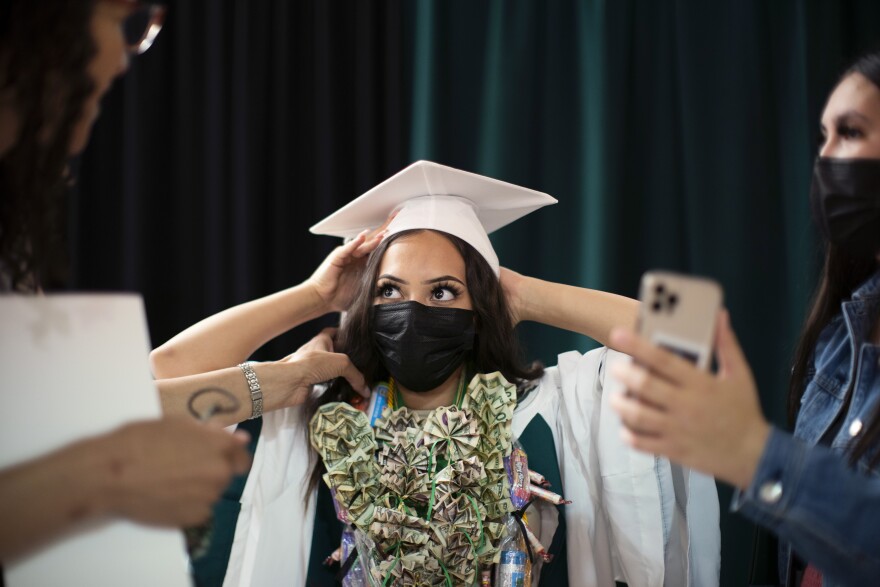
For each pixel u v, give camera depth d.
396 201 1.44
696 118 2.21
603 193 2.20
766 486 0.71
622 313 1.45
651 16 2.29
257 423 1.43
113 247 2.22
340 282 1.56
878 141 0.96
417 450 1.29
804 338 1.15
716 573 1.40
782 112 2.24
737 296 2.17
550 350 2.26
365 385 1.42
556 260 2.25
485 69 2.27
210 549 1.33
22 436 0.70
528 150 2.27
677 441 0.70
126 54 0.85
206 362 1.41
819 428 1.02
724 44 2.22
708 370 0.70
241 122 2.19
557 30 2.27
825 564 0.72
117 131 2.23
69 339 0.74
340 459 1.29
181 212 2.21
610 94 2.22
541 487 1.34
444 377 1.35
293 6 2.28
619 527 1.37
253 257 2.20
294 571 1.34
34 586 0.67
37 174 0.78
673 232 2.26
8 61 0.74
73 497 0.67
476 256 1.38
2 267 0.81
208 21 2.21
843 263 1.10
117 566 0.69
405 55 2.30
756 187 2.20
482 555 1.25
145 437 0.72
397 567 1.22
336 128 2.25
